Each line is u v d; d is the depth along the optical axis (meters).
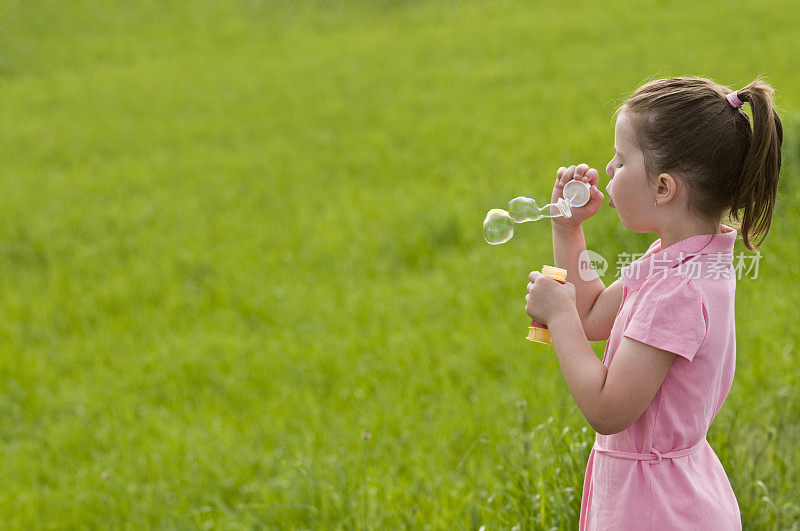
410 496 3.96
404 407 5.54
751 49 15.58
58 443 5.83
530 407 4.97
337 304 7.74
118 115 17.73
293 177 12.38
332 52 21.66
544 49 18.81
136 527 4.61
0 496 5.14
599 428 2.08
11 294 8.70
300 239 9.74
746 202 2.07
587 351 2.11
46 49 24.52
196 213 11.06
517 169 11.16
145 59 23.17
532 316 2.21
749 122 2.06
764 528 3.23
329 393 6.12
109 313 8.26
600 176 10.01
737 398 4.41
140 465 5.29
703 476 2.21
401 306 7.38
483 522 3.44
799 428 4.07
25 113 18.59
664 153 2.03
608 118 12.93
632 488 2.15
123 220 10.91
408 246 8.88
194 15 27.05
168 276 8.91
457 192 10.55
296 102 17.19
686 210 2.08
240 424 5.74
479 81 16.92
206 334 7.42
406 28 23.58
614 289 2.42
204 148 14.62
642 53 16.84
